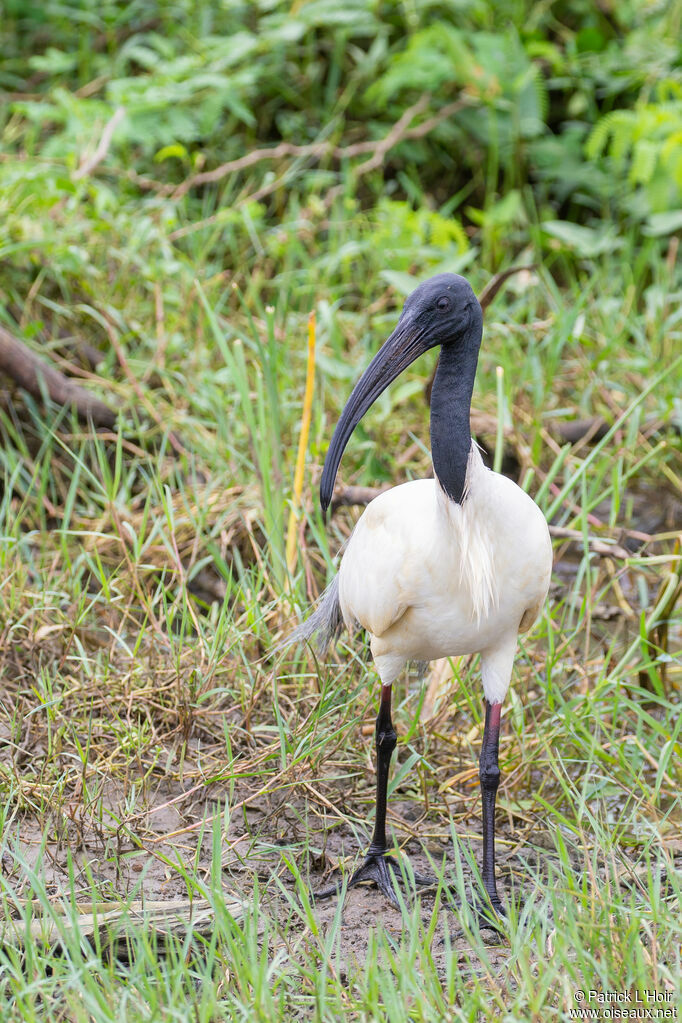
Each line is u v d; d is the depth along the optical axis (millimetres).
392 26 16672
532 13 17094
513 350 12797
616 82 15773
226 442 11109
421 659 7184
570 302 14195
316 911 6836
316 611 7945
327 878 7203
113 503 9680
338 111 16047
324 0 15680
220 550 10594
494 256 14828
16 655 8859
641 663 9008
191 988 5688
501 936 6551
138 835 7344
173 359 12344
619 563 10945
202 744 8297
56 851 7129
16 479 10695
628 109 16422
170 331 12242
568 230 13961
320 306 11836
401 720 8633
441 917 6828
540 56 16656
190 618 9367
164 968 5977
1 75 16594
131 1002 5605
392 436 11758
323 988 5555
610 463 10977
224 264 14297
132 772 7953
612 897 6527
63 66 15359
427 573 6547
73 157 13289
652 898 6211
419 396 12305
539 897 6965
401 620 6840
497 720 6980
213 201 15070
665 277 13758
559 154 15766
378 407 11719
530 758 7953
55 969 5840
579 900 6539
